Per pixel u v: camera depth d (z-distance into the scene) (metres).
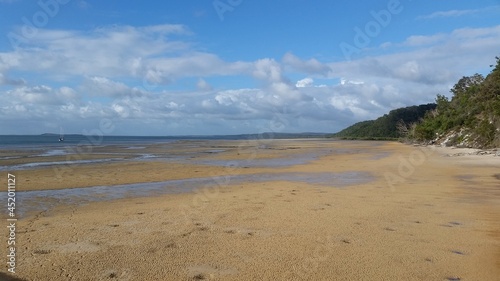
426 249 7.21
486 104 50.56
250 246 7.40
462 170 22.08
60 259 6.69
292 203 11.88
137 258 6.76
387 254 6.93
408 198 12.73
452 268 6.28
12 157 33.94
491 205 11.48
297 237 7.98
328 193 13.96
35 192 15.26
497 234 8.25
